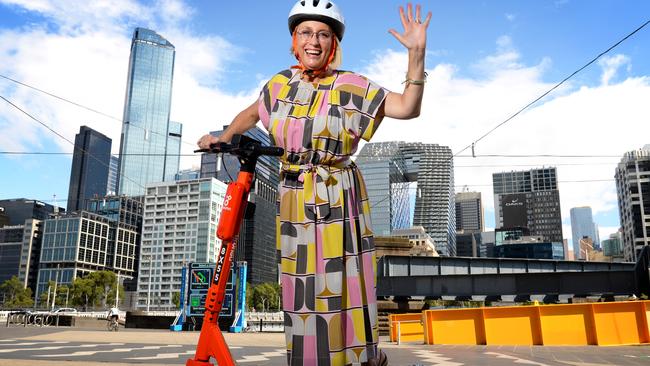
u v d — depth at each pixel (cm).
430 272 2967
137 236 19762
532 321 1134
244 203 217
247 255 15975
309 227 219
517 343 1138
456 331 1217
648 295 2355
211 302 211
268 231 17462
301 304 215
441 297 2783
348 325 215
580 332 1096
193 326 2366
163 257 13912
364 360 212
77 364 581
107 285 11869
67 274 16238
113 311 2461
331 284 214
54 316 3225
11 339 1197
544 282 2659
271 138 237
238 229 216
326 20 234
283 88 237
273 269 17638
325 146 223
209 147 226
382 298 2878
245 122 253
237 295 2512
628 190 15738
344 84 227
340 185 224
